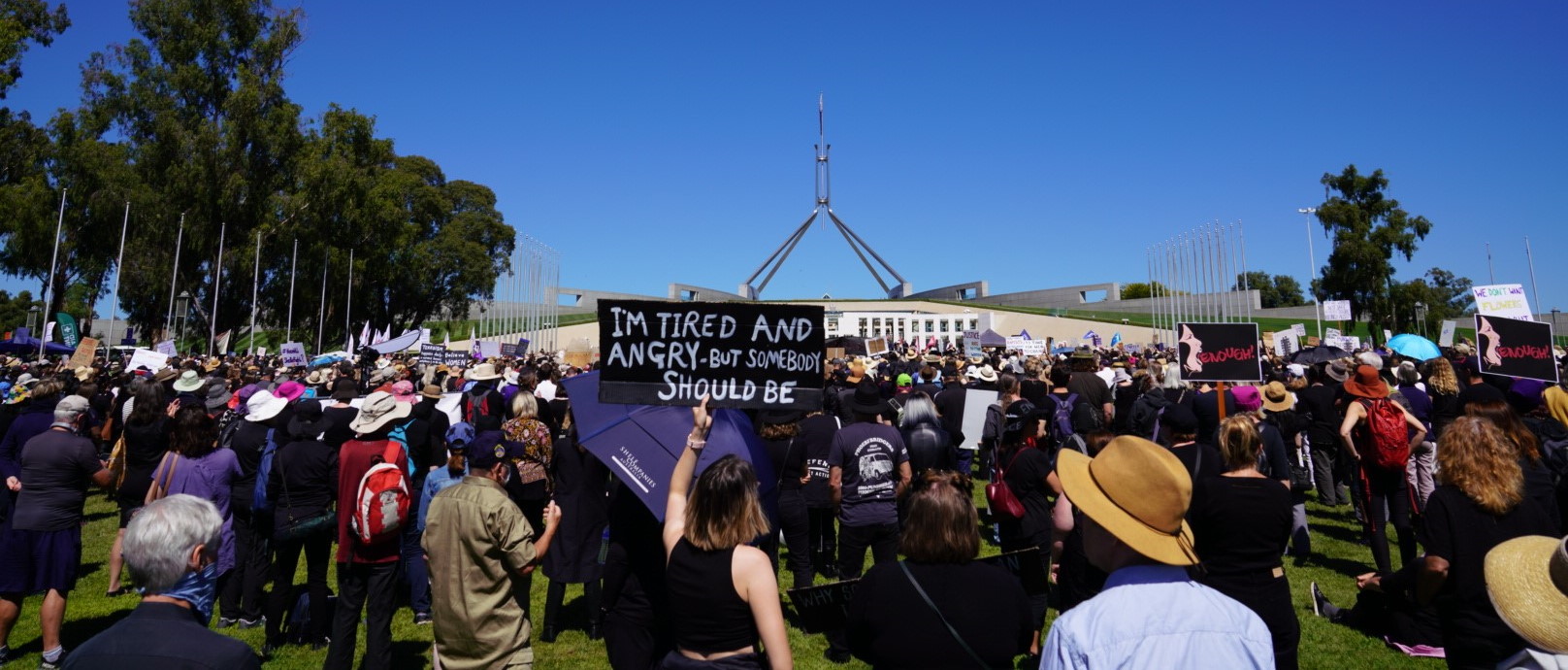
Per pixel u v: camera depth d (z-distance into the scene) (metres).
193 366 15.56
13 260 39.16
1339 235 49.66
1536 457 5.24
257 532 6.71
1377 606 6.28
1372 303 49.53
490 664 4.26
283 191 41.91
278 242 40.72
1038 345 29.05
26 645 6.59
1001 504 6.07
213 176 39.28
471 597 4.27
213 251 40.22
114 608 7.58
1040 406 8.94
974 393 10.27
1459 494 3.91
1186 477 2.31
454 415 10.41
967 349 29.06
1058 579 5.91
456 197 66.19
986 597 2.94
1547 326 8.71
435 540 4.33
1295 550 8.39
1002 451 6.55
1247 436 4.30
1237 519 4.09
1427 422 8.94
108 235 38.41
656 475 4.34
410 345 25.11
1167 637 2.15
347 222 42.81
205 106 41.66
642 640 4.31
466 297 60.94
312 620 6.26
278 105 42.19
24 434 7.21
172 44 40.38
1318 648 6.08
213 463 6.43
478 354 25.11
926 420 6.92
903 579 2.99
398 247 47.12
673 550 3.41
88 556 9.38
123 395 11.77
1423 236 49.38
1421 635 5.85
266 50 41.72
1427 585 3.99
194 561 2.73
